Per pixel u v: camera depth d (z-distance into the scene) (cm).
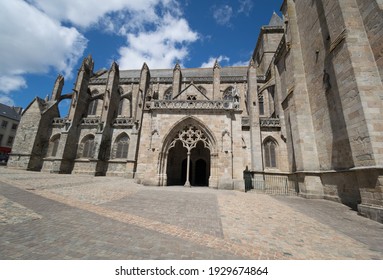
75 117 2859
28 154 2719
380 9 888
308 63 1560
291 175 1794
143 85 2903
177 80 3016
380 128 832
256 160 2175
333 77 1251
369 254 402
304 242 464
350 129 934
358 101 891
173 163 2444
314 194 1323
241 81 3306
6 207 600
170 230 500
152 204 823
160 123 1761
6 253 319
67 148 2683
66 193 946
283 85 2308
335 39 1061
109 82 3008
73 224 497
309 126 1491
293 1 1827
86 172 2697
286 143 2139
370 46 939
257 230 541
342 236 522
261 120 2391
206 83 3406
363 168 817
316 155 1424
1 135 4819
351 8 1015
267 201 1100
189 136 1753
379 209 715
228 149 1659
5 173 1727
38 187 1052
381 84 878
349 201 1049
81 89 3011
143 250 369
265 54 3578
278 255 382
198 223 579
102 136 2700
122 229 485
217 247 406
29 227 450
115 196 967
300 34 1695
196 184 2331
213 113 1756
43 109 2994
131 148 2616
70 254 332
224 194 1262
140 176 1773
